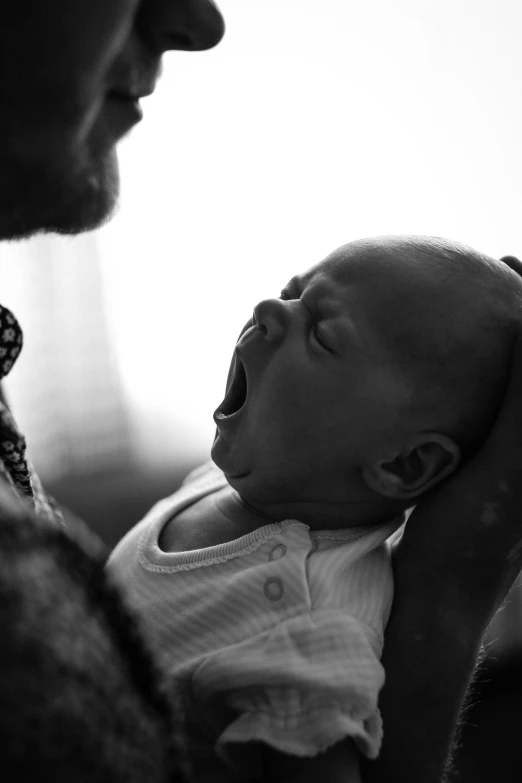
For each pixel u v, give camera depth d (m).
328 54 2.28
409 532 0.82
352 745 0.71
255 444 0.83
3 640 0.41
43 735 0.41
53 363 2.32
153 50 0.76
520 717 2.10
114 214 0.80
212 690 0.72
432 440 0.80
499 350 0.81
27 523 0.47
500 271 0.85
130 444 2.41
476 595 0.79
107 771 0.43
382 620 0.77
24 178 0.69
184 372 2.42
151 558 0.83
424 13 2.25
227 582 0.77
